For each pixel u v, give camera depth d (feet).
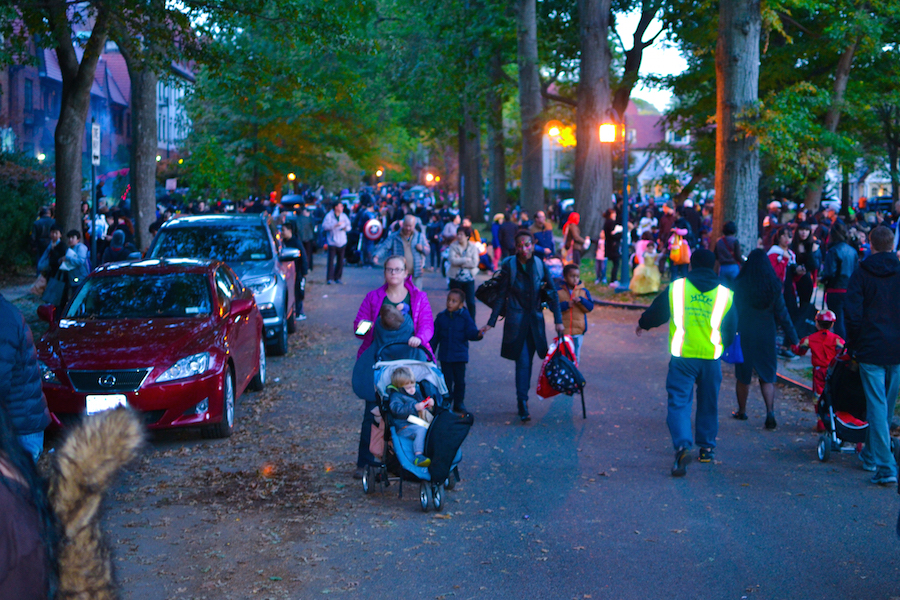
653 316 26.25
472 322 32.24
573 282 37.32
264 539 19.98
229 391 30.19
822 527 20.72
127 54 60.18
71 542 3.99
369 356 23.95
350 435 30.04
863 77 96.27
